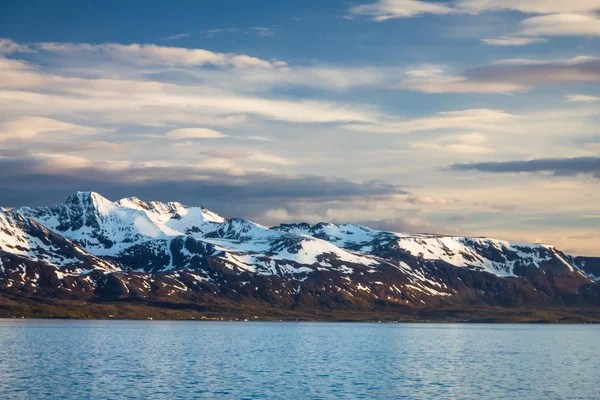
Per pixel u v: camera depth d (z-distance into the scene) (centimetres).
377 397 13750
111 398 13150
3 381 15200
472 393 14425
